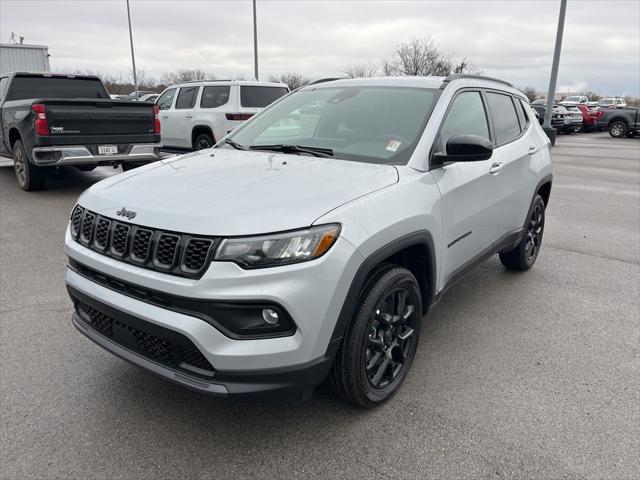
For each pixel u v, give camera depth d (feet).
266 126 13.01
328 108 12.50
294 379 7.82
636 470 8.21
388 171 9.78
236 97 35.65
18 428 8.98
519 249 16.35
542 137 17.10
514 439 8.91
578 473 8.14
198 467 8.19
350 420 9.36
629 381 10.77
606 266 18.06
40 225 21.74
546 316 13.88
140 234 8.14
